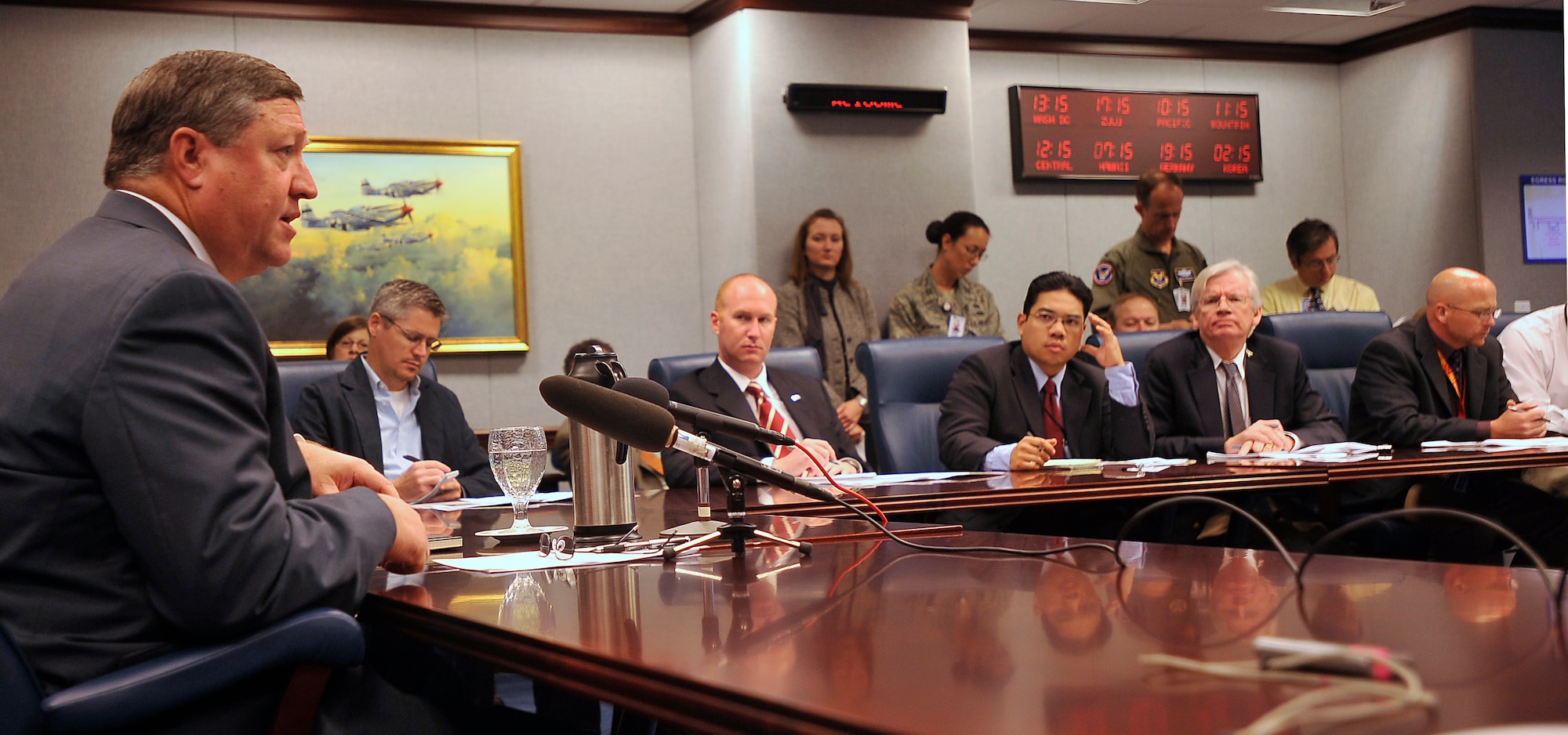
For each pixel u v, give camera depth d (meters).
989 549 1.34
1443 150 6.80
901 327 5.45
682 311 5.84
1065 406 3.16
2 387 1.10
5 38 4.84
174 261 1.15
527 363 5.59
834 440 3.18
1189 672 0.70
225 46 5.12
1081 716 0.62
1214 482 2.36
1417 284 6.98
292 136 1.32
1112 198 6.83
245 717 1.08
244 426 1.12
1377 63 7.13
